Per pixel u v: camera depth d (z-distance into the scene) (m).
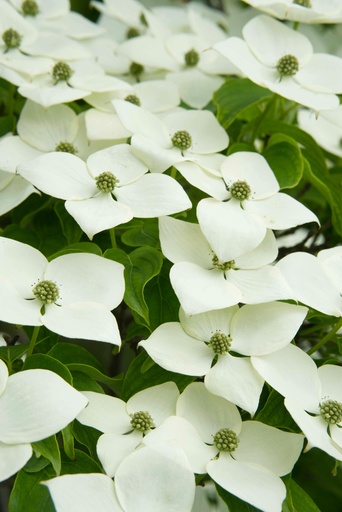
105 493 0.82
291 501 0.85
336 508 1.04
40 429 0.83
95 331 0.86
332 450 0.85
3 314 0.85
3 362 0.85
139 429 0.86
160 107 1.02
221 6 1.29
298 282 0.90
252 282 0.89
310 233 1.03
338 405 0.87
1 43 1.02
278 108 1.06
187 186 1.01
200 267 0.90
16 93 1.07
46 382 0.84
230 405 0.87
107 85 0.99
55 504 0.81
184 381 0.89
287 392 0.86
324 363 0.90
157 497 0.82
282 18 1.01
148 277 0.90
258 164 0.95
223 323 0.89
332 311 0.89
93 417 0.87
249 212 0.92
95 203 0.91
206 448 0.86
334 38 1.20
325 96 0.98
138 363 0.89
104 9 1.14
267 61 0.99
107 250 0.91
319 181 0.97
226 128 1.02
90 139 0.96
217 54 1.08
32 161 0.91
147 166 0.93
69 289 0.88
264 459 0.86
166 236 0.90
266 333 0.88
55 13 1.09
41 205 0.98
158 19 1.12
